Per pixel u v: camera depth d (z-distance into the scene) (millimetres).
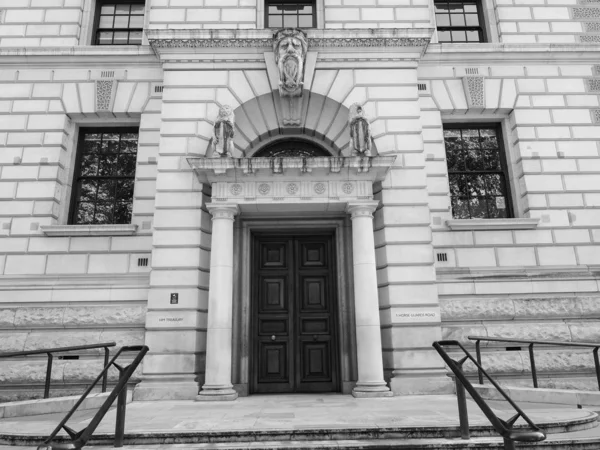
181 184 11086
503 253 11633
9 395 10336
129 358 10617
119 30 13555
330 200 10602
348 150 11734
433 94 12617
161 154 11273
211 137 11414
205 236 10961
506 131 12773
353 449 5605
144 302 11125
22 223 11680
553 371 10695
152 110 12391
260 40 11773
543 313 11133
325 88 11805
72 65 12688
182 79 11758
